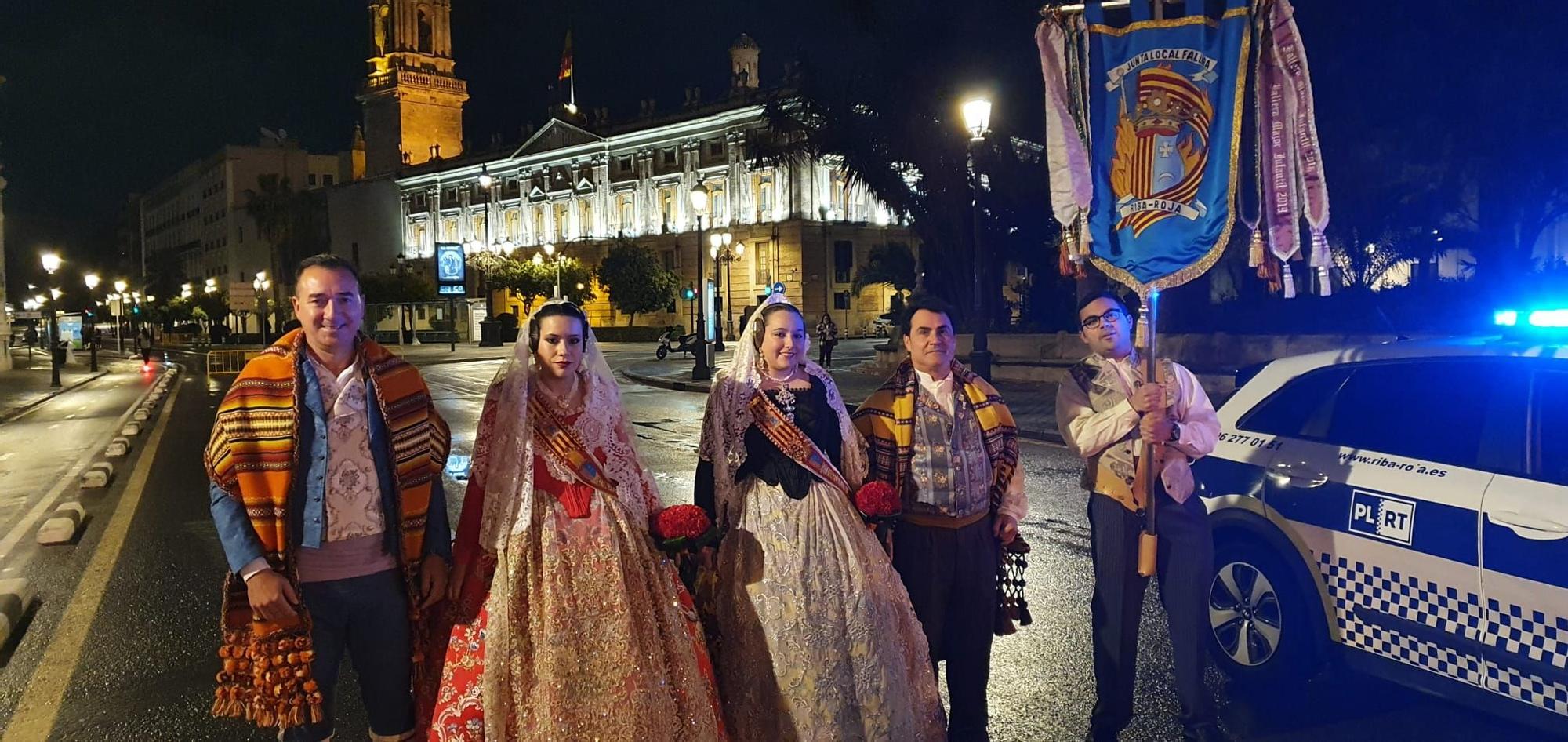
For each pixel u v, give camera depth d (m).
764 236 63.28
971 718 4.12
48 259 30.70
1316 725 4.44
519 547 3.35
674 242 69.06
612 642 3.28
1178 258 4.11
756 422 3.74
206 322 89.44
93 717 4.75
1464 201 17.52
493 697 3.26
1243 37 4.04
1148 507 3.97
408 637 3.41
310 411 3.21
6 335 40.22
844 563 3.65
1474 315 16.42
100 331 107.31
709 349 30.77
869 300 64.12
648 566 3.50
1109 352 4.29
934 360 3.99
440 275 57.41
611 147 72.81
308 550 3.23
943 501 3.99
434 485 3.44
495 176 81.25
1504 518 3.82
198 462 13.23
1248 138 4.21
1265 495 4.74
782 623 3.54
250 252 100.75
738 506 3.74
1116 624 4.17
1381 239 19.38
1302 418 4.81
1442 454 4.21
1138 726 4.47
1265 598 4.77
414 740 3.53
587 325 3.55
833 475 3.77
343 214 92.31
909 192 25.09
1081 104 4.17
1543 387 3.99
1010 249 25.03
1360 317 18.31
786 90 31.42
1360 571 4.34
